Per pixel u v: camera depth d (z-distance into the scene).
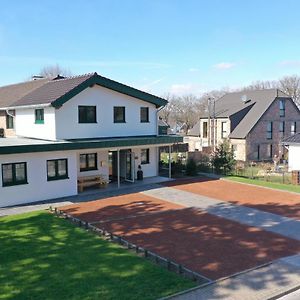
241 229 14.70
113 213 17.11
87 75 23.41
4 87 36.41
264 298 9.06
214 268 10.84
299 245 12.88
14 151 18.16
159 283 9.68
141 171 25.27
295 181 24.72
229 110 45.06
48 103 20.86
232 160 28.77
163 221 15.82
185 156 33.97
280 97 43.50
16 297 8.91
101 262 11.05
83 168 22.94
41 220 15.65
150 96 24.98
